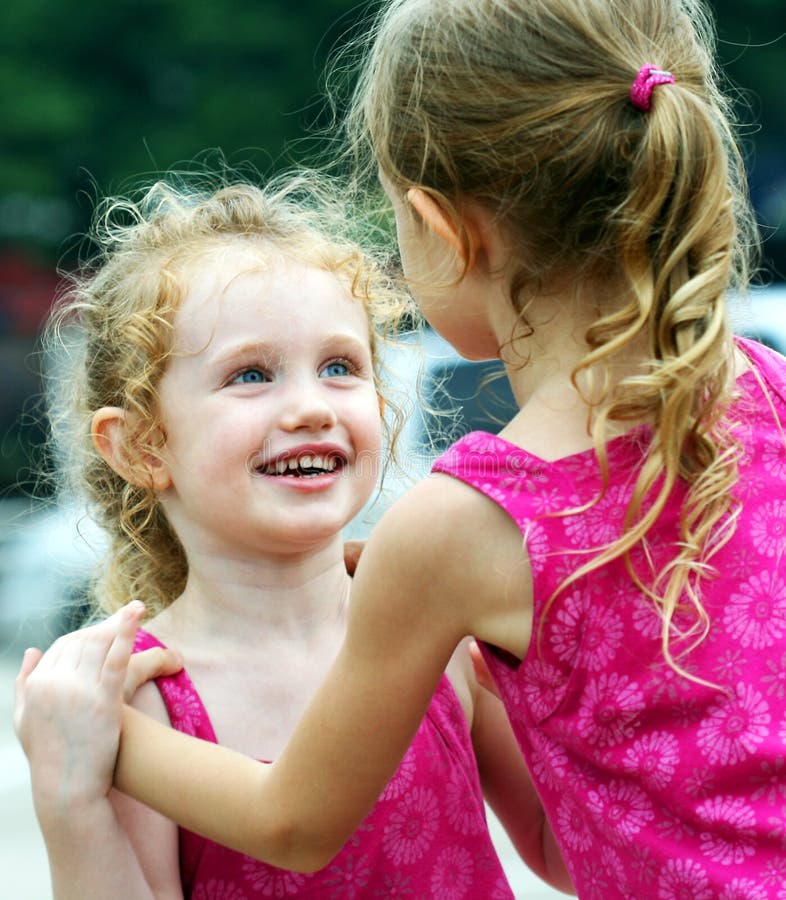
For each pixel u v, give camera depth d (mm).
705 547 2652
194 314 3104
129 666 3002
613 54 2670
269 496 3070
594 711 2660
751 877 2568
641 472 2596
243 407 3072
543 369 2752
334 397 3135
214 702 3084
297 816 2801
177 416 3123
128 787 2912
